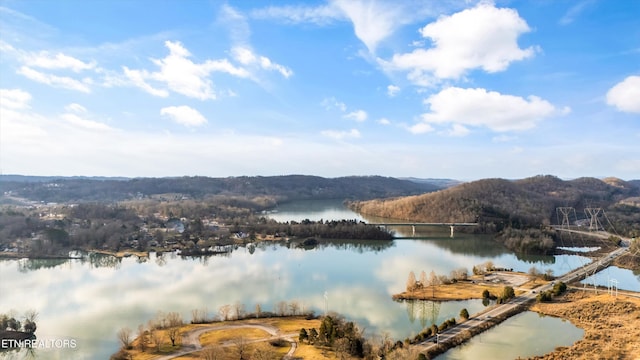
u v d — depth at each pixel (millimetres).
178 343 163750
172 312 195875
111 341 176375
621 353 145375
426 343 162750
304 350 153625
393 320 196625
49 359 159250
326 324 161375
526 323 189625
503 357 153000
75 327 193750
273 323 187125
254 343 160875
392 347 152125
